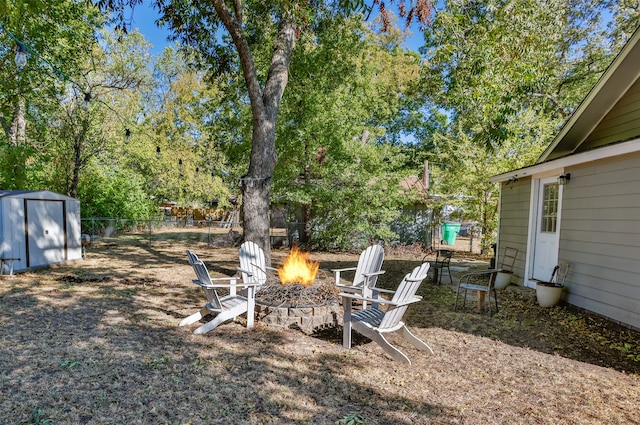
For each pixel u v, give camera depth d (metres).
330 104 10.45
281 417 2.36
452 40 6.21
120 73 14.32
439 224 13.02
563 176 5.65
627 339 4.00
